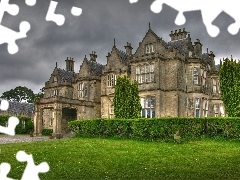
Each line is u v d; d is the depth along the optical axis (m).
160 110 26.92
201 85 28.53
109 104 32.47
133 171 9.68
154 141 17.31
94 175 9.20
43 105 34.22
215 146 14.70
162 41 30.12
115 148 14.55
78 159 11.82
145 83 28.14
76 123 22.78
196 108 28.25
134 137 18.67
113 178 8.82
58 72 43.16
